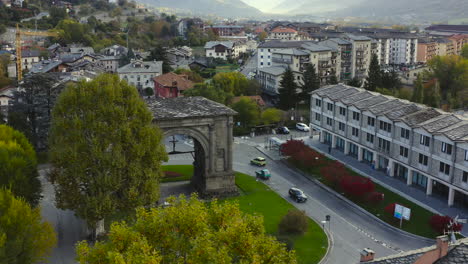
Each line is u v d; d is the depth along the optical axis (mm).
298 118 133875
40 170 93125
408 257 36875
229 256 36031
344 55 187000
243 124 126500
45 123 98438
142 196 64062
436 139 78375
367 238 66938
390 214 73875
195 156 84750
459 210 75188
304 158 93875
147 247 34812
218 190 80938
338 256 61719
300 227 66438
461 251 34188
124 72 178750
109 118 63094
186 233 38906
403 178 89688
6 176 63188
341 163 91875
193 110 78062
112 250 36969
